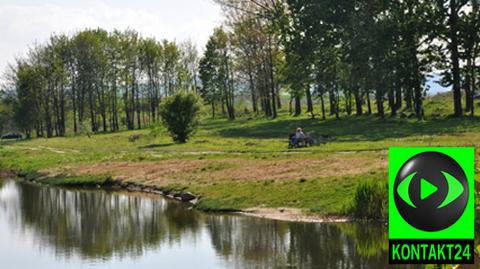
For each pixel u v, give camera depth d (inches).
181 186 1282.0
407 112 2559.1
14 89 4256.9
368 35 2317.9
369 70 2342.5
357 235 805.9
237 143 2039.9
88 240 919.0
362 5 2381.9
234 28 3245.6
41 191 1491.1
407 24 2313.0
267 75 3262.8
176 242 849.5
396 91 2628.0
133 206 1186.0
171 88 4301.2
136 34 4210.1
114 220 1064.2
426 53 2343.8
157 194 1309.1
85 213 1156.5
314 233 832.3
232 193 1127.0
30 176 1768.0
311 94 2837.1
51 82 4057.6
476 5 2287.2
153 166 1557.6
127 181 1454.2
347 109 2778.1
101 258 798.5
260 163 1378.0
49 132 4084.6
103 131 3919.8
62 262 790.5
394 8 2373.3
